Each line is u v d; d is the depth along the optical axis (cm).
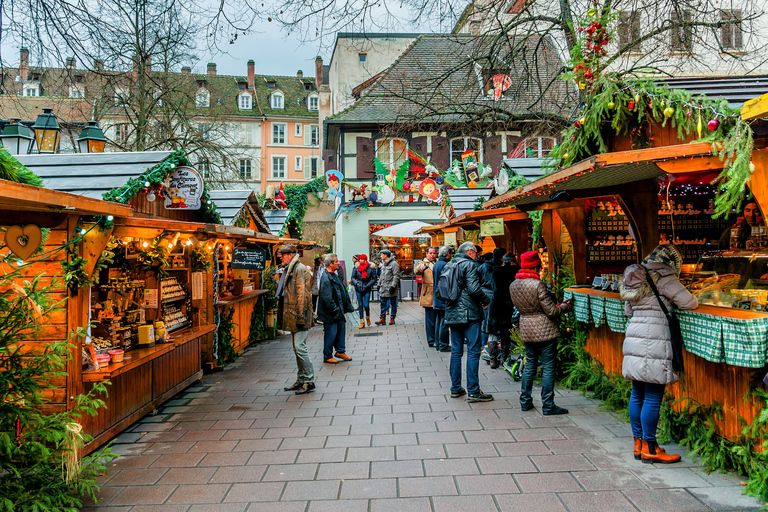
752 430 326
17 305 314
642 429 378
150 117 1522
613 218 721
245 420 509
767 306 354
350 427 477
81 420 407
